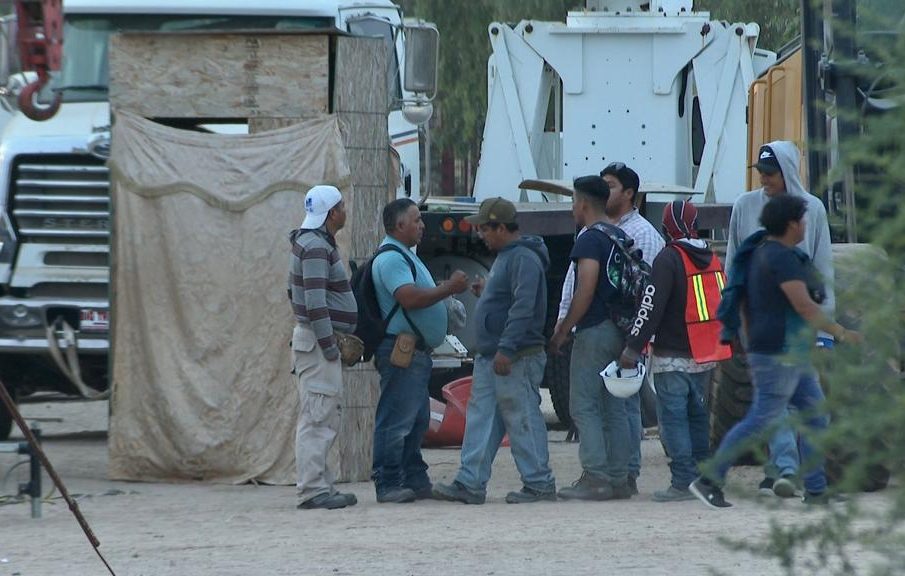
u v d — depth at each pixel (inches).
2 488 1535.4
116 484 1581.0
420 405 1391.5
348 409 1571.1
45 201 1742.1
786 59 1812.3
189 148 1583.4
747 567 1008.9
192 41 1592.0
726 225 2022.6
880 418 513.0
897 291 514.6
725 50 2222.0
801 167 1582.2
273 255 1558.8
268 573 1038.4
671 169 2239.2
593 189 1369.3
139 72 1598.2
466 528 1216.2
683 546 1102.4
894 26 567.2
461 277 1358.3
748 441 602.9
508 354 1332.4
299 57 1579.7
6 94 1684.3
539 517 1270.9
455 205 2110.0
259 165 1568.7
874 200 525.3
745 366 1455.5
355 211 1582.2
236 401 1561.3
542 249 1359.5
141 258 1581.0
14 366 1882.4
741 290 1200.2
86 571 1055.0
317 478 1358.3
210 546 1153.4
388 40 1936.5
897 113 526.0
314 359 1349.7
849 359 529.3
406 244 1391.5
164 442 1577.3
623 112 2244.1
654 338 1348.4
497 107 2261.3
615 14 2239.2
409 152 2005.4
